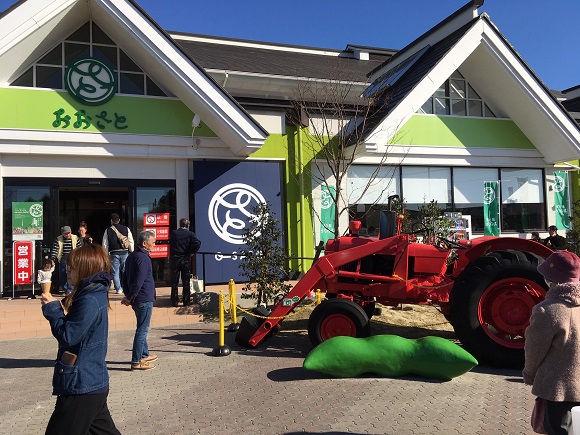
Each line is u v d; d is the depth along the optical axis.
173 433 4.36
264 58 16.77
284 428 4.38
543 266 3.14
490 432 4.20
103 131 11.10
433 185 13.76
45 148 10.74
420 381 5.61
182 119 11.69
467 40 12.42
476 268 6.28
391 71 15.69
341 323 6.55
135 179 11.53
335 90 12.98
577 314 2.95
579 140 13.16
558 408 2.94
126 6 10.38
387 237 7.27
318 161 12.60
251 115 11.89
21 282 10.36
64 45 11.19
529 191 14.60
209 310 9.66
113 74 11.21
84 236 10.85
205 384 5.69
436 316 9.11
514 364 6.06
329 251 7.52
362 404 4.91
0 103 10.49
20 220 10.70
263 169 12.22
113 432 3.32
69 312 3.11
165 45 10.56
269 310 8.10
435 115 13.68
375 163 13.19
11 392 5.60
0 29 9.62
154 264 11.66
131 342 7.80
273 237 9.03
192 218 11.90
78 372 3.04
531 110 13.44
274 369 6.20
